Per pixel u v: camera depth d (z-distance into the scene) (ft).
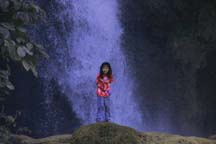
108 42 75.51
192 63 72.95
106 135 24.90
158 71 75.82
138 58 76.13
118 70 75.25
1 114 23.65
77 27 75.31
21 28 20.75
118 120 74.13
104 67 31.07
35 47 21.04
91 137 24.71
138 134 26.35
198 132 74.54
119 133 25.07
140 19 75.10
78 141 24.86
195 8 72.33
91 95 74.38
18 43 20.35
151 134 27.45
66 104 74.84
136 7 74.84
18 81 74.28
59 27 74.95
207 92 74.23
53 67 74.64
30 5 21.44
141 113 75.25
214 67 73.05
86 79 74.74
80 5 75.36
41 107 75.46
